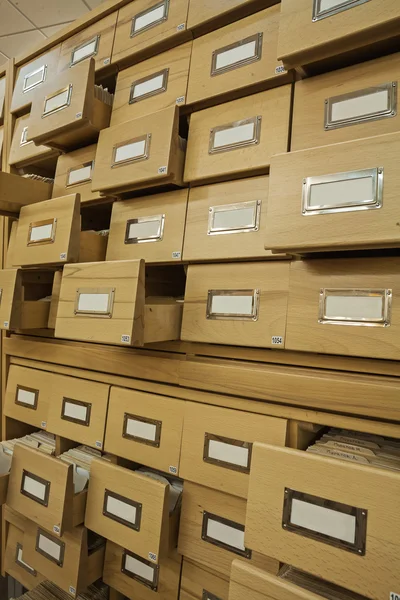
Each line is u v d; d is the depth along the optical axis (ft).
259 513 2.09
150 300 3.49
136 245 3.29
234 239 2.79
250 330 2.67
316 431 2.65
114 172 3.25
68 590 3.13
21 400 4.12
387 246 2.04
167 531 2.74
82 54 3.91
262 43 2.80
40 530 3.43
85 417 3.52
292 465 2.02
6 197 3.76
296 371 2.52
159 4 3.34
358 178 2.06
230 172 2.84
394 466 2.15
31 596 3.55
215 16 2.97
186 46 3.23
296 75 2.68
